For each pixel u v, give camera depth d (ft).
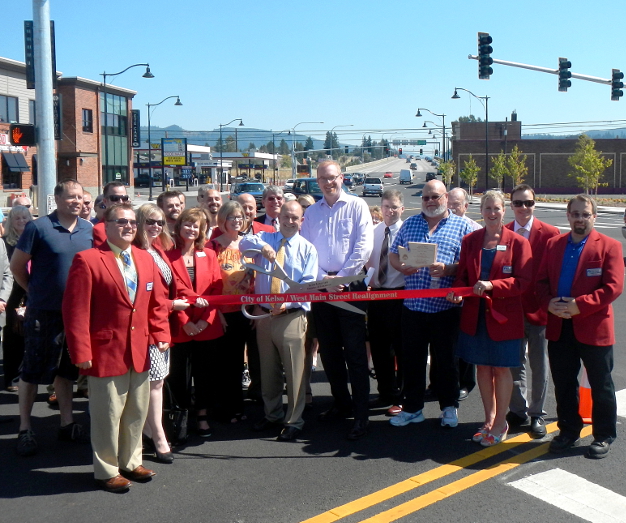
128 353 14.64
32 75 54.19
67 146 142.20
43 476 15.52
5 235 22.98
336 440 17.90
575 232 16.53
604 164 177.17
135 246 15.72
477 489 14.67
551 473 15.49
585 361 16.53
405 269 18.58
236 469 15.92
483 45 67.87
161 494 14.56
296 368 17.95
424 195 18.63
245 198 20.90
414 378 18.90
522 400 18.79
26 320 17.12
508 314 16.76
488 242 17.13
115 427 14.69
